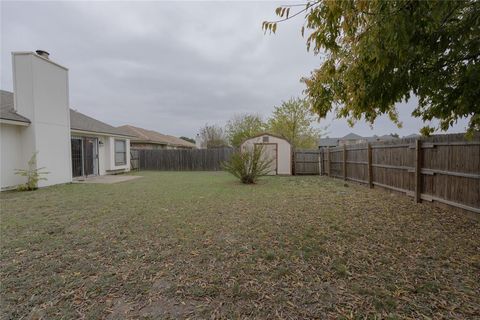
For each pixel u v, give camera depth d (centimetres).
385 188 757
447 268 252
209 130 3225
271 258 284
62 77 988
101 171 1377
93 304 202
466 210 443
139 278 243
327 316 184
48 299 209
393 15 212
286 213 492
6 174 802
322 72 353
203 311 192
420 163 571
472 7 232
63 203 603
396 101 331
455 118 402
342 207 541
